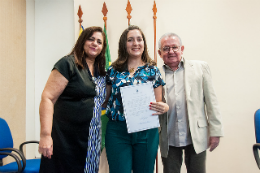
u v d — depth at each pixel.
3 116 1.89
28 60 2.29
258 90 2.06
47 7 2.37
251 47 2.08
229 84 2.08
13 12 2.05
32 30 2.34
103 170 1.87
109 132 1.15
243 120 2.06
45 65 2.36
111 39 2.12
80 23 2.07
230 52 2.09
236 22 2.09
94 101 1.08
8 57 1.97
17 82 2.11
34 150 2.31
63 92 1.02
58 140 0.99
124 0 2.13
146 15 2.13
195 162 1.34
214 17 2.11
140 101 1.12
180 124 1.35
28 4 2.30
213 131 1.34
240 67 2.08
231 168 2.05
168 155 1.41
